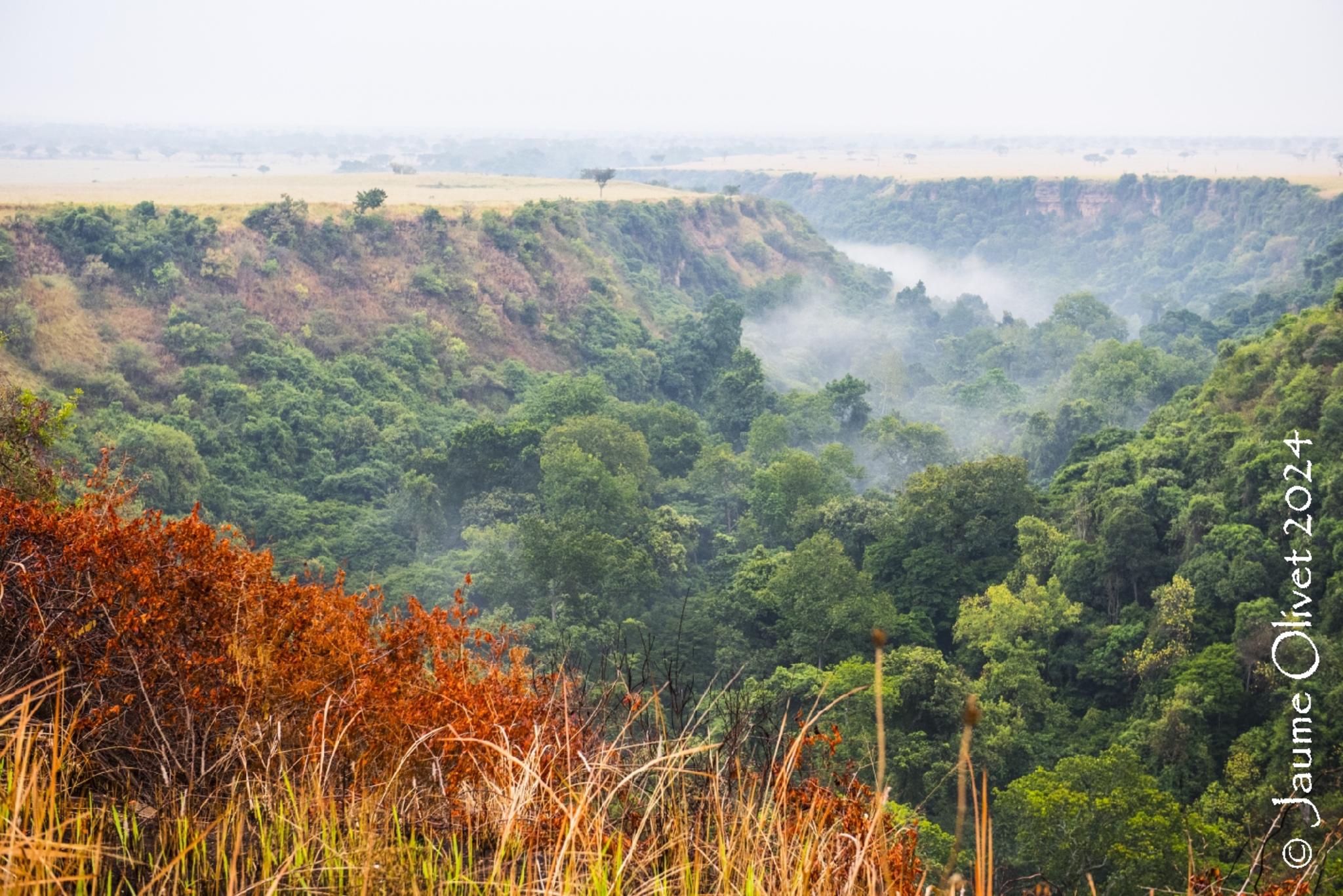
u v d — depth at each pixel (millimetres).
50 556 4875
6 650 4668
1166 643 36469
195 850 3785
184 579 4688
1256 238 188125
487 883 3607
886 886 3607
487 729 4555
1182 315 111000
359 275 85438
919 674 32375
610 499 50750
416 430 68125
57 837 3672
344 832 3988
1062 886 20000
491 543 46188
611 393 86188
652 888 3662
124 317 68750
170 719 4488
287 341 73625
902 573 47281
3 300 63188
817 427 77812
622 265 116000
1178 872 19672
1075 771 23016
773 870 3777
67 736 4070
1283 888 4395
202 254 76438
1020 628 39062
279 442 62625
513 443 57344
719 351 95500
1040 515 49500
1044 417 74312
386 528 53719
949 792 27047
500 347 88125
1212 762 30562
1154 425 60031
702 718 4727
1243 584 36438
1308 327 53125
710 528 58969
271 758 4203
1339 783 25719
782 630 40656
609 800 3914
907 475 71500
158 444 52656
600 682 5312
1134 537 40906
